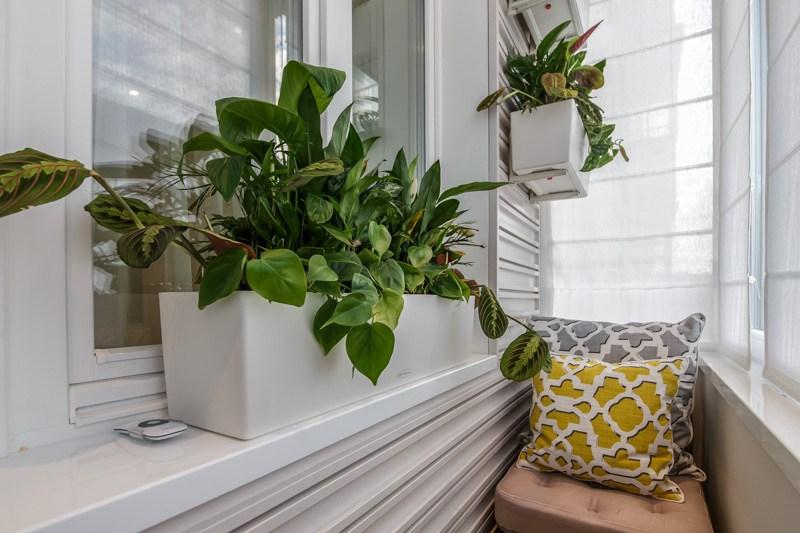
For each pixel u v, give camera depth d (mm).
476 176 1271
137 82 613
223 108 505
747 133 1152
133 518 352
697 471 1142
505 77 1355
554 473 1153
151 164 628
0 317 442
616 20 1700
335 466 587
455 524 924
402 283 661
